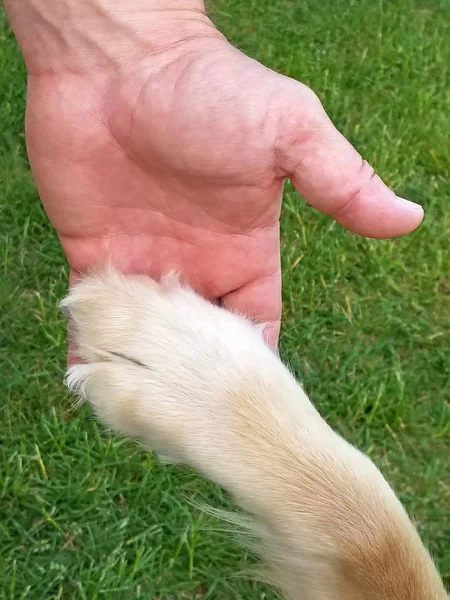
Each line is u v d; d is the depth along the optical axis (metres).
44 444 0.42
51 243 0.52
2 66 0.61
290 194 0.56
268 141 0.25
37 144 0.29
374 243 0.55
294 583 0.24
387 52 0.70
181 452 0.24
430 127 0.64
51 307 0.48
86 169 0.28
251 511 0.24
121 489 0.41
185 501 0.41
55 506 0.40
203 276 0.30
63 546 0.40
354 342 0.50
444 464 0.46
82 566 0.39
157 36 0.27
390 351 0.50
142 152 0.27
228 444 0.23
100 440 0.42
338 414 0.46
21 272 0.50
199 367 0.24
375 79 0.68
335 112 0.64
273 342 0.31
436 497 0.44
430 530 0.43
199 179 0.27
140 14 0.27
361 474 0.23
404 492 0.44
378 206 0.25
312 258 0.53
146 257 0.30
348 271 0.53
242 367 0.24
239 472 0.23
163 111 0.26
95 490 0.41
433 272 0.54
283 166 0.25
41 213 0.53
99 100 0.27
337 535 0.23
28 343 0.46
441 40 0.73
